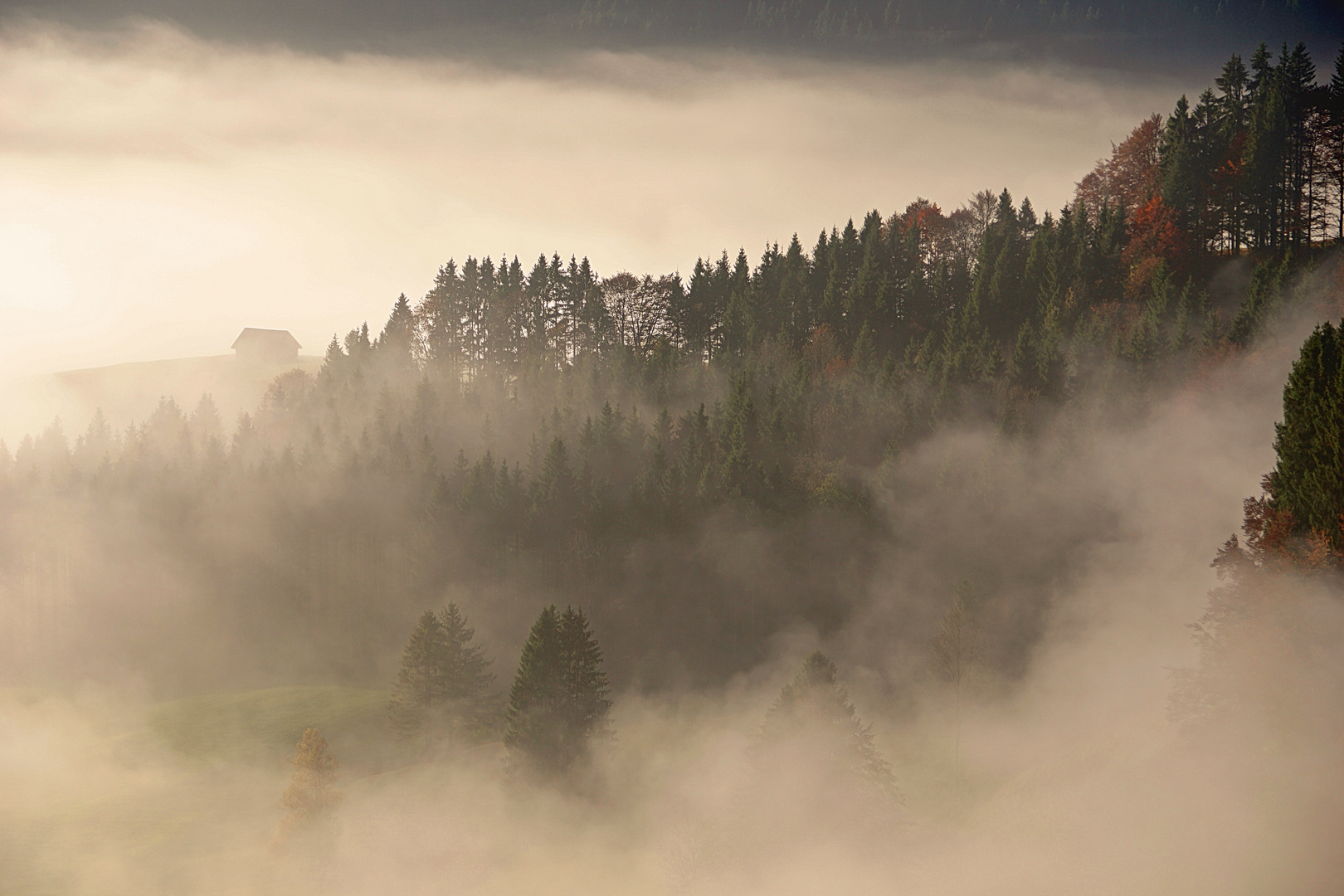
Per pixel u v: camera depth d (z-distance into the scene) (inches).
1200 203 6422.2
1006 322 6486.2
